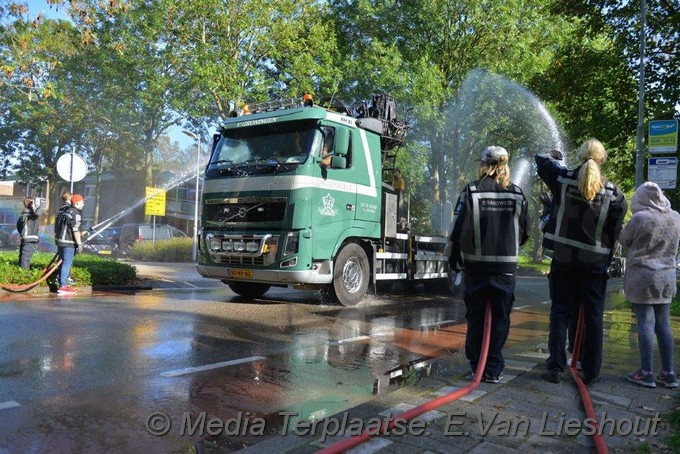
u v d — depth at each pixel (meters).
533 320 9.59
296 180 8.98
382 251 10.81
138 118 29.39
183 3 22.92
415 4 24.67
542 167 5.07
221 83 23.23
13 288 10.26
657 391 4.66
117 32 25.16
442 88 23.80
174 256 23.03
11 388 4.55
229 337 6.89
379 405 4.14
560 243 4.82
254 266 9.30
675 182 10.01
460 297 13.15
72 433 3.70
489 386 4.68
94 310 8.45
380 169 10.61
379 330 7.93
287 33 24.11
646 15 14.34
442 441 3.46
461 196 4.87
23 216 11.73
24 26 12.78
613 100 15.48
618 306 11.38
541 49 24.59
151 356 5.77
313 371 5.50
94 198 46.28
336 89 23.08
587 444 3.48
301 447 3.39
